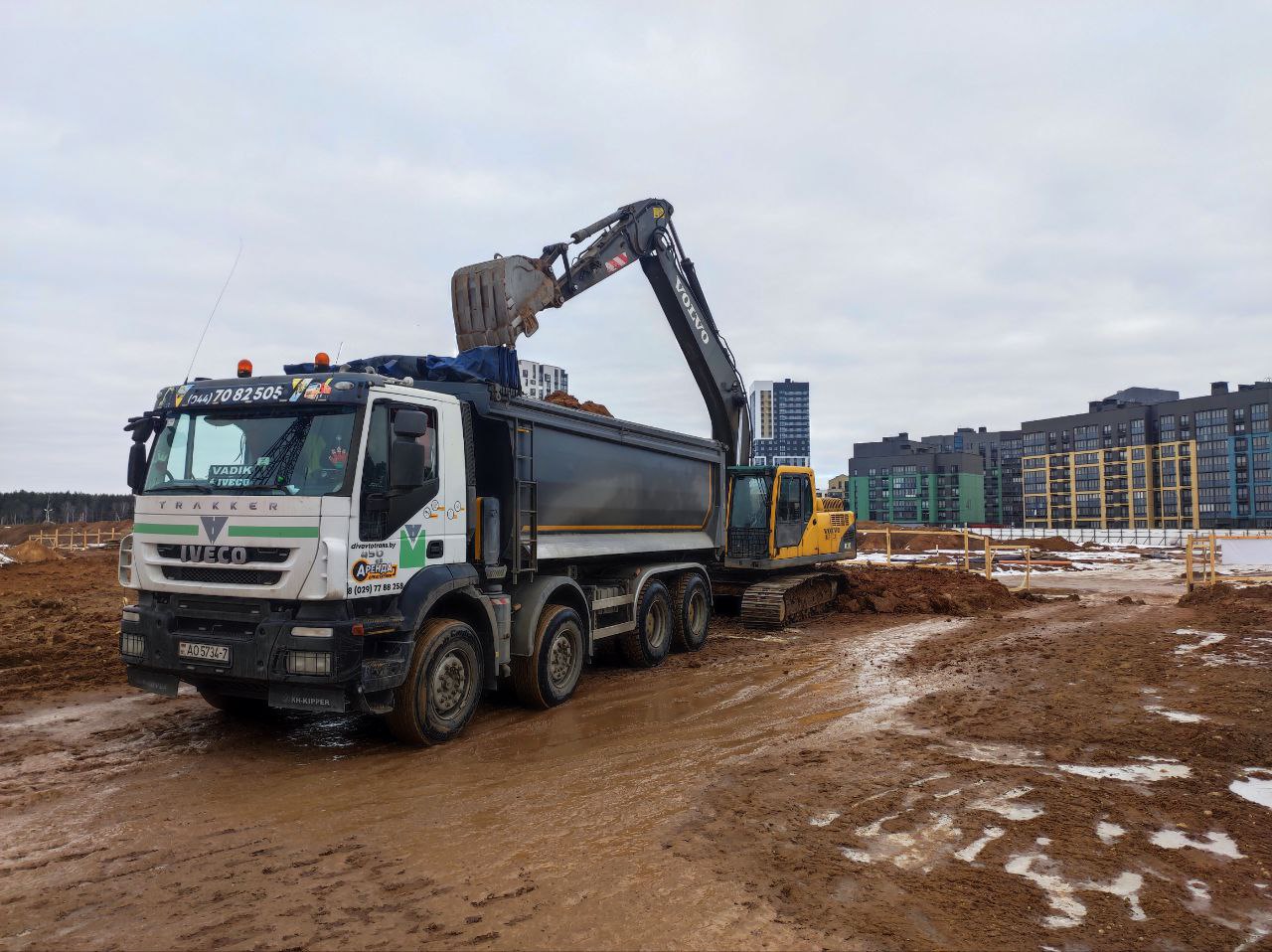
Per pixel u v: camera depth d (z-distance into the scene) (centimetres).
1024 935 363
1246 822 501
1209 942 360
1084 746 667
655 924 370
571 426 893
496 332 1019
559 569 926
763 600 1326
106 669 977
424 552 669
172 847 462
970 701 834
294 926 368
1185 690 865
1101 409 14575
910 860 444
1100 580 2373
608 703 837
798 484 1483
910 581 1798
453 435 717
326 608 592
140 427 674
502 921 373
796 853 452
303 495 591
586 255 1205
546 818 509
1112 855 452
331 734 704
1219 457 12544
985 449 19462
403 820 506
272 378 639
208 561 614
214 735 698
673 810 523
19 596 1691
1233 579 2255
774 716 779
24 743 672
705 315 1471
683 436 1157
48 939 357
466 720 702
